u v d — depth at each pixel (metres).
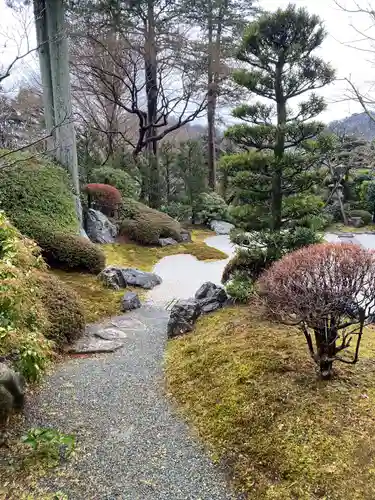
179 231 10.24
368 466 1.88
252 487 1.98
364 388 2.44
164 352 3.72
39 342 2.55
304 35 4.07
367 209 12.05
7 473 2.06
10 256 2.70
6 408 2.42
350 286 2.32
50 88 8.09
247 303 4.29
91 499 1.93
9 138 9.83
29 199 6.92
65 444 2.27
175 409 2.75
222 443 2.32
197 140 14.43
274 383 2.61
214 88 13.50
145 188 12.42
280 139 4.29
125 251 8.77
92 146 12.28
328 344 2.43
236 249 4.89
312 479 1.90
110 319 4.78
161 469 2.15
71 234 6.84
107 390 3.02
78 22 11.08
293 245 4.32
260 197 4.65
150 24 11.89
